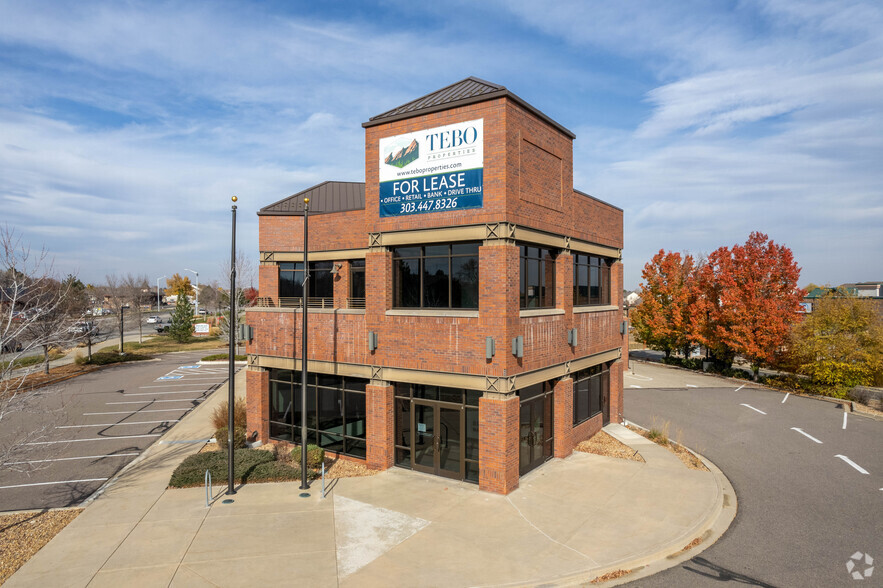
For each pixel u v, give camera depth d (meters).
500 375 13.97
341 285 19.52
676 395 30.45
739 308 35.28
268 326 19.22
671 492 14.26
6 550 10.84
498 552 10.80
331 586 9.49
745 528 12.37
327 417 18.06
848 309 31.45
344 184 23.02
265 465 15.52
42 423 22.45
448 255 15.32
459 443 15.12
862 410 26.42
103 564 10.23
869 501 14.09
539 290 16.84
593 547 11.05
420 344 15.38
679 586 9.70
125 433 21.09
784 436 21.06
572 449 18.38
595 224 20.94
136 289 74.38
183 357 48.22
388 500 13.62
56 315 32.00
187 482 14.61
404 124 15.73
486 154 14.27
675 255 44.31
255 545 11.05
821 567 10.43
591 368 21.00
